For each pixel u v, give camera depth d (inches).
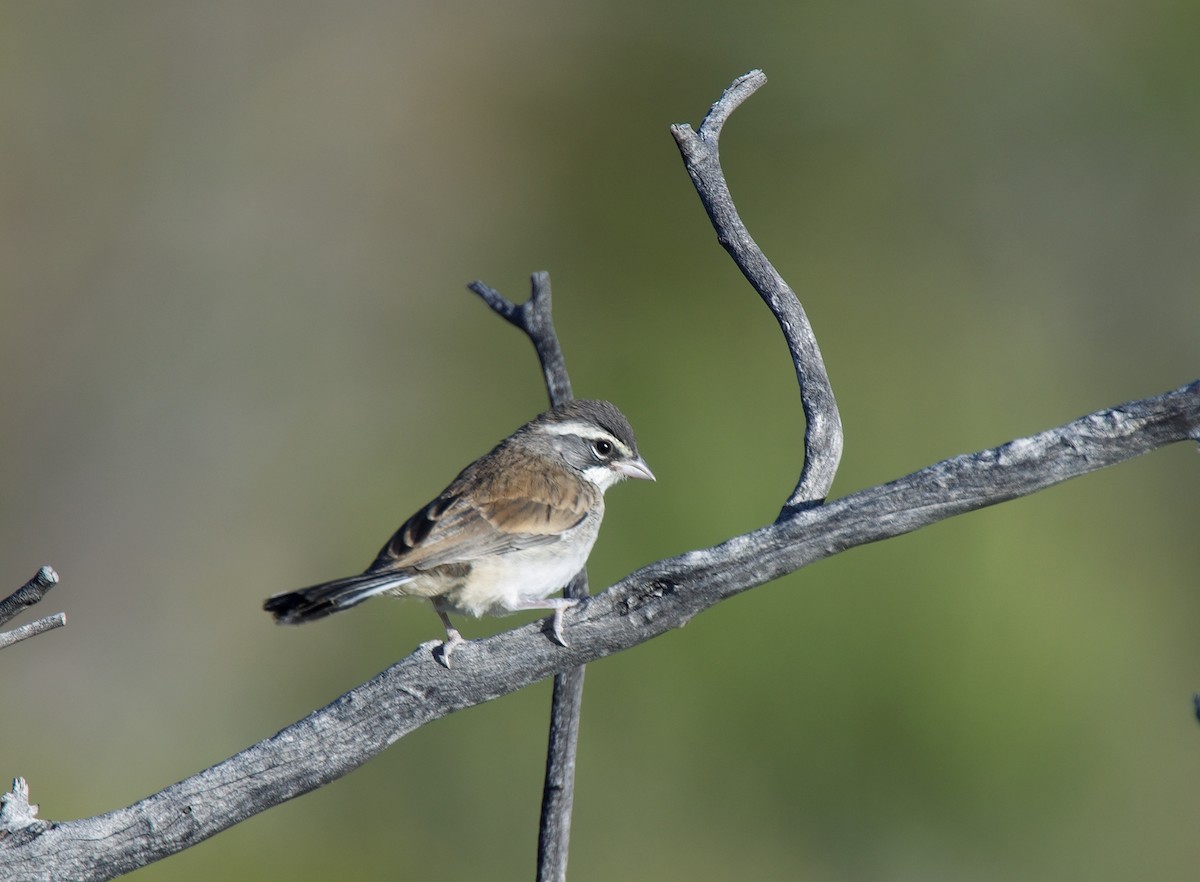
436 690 203.2
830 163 688.4
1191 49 716.7
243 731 573.6
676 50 713.0
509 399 655.1
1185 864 468.8
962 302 661.9
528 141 725.9
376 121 741.3
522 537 278.8
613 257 666.8
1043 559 494.0
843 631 467.2
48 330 677.9
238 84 740.0
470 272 709.9
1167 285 697.6
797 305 210.7
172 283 700.0
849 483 576.4
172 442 661.9
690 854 455.5
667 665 469.1
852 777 461.7
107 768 560.4
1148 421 178.5
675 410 565.6
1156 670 507.8
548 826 233.5
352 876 464.1
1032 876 456.1
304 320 701.3
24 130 706.2
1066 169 707.4
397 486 649.6
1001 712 463.5
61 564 628.4
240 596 622.5
